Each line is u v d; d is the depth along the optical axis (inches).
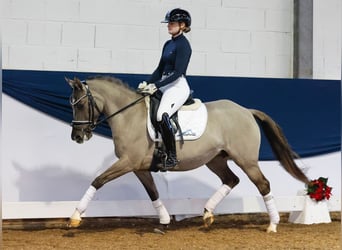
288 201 333.7
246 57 380.8
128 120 276.1
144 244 257.8
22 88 328.5
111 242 262.8
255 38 382.9
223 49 377.4
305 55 380.8
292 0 388.5
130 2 363.9
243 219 359.9
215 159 304.7
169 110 270.8
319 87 373.1
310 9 382.9
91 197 269.9
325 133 371.9
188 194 346.9
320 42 385.7
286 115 366.6
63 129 333.1
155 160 276.8
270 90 365.1
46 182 328.2
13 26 347.3
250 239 274.1
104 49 359.3
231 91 358.6
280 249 247.6
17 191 323.3
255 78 362.9
